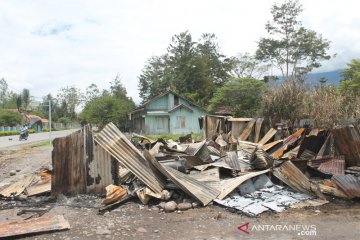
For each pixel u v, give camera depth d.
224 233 5.14
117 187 6.79
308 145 9.70
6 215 6.15
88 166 7.34
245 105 30.72
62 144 7.25
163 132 33.53
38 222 5.55
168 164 7.93
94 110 38.94
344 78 32.34
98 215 6.06
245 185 7.16
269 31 42.44
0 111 58.41
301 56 41.94
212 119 15.76
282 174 7.48
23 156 15.51
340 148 8.91
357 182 7.02
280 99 13.71
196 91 47.56
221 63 52.53
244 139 13.47
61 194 7.16
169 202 6.40
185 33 50.62
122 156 7.24
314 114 12.02
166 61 55.22
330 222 5.56
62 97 79.44
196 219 5.79
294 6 41.22
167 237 5.02
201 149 9.12
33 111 73.75
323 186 7.27
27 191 7.35
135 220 5.78
